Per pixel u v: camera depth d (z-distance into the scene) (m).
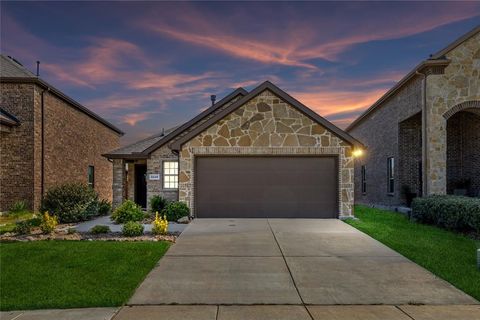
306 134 13.77
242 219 13.53
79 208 13.66
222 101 16.73
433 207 12.20
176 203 13.42
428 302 5.41
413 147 17.81
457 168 17.92
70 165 19.83
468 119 17.34
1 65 16.39
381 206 20.25
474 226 10.03
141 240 9.54
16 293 5.71
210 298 5.55
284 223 12.58
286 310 5.09
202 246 8.94
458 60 14.30
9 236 10.17
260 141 13.78
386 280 6.39
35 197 15.74
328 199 13.88
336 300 5.47
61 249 8.40
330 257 7.92
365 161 24.30
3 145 15.55
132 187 20.17
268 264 7.37
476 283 6.14
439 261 7.53
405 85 16.86
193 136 13.80
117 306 5.27
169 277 6.55
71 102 19.19
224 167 13.98
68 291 5.79
